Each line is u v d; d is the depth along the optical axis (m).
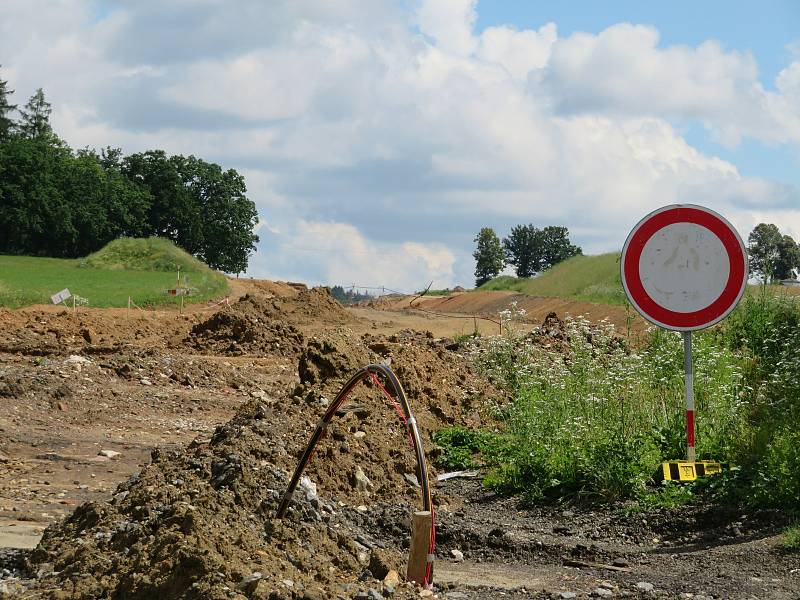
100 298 47.56
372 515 8.80
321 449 9.83
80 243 107.00
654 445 9.98
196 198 114.75
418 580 6.04
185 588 5.36
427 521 5.98
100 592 5.57
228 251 114.12
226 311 29.17
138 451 13.48
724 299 8.88
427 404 13.41
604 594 6.50
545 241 139.25
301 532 6.93
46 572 6.26
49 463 12.37
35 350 23.64
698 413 10.59
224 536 6.03
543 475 10.10
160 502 7.11
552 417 11.06
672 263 8.95
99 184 109.06
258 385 21.20
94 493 10.80
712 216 8.91
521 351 16.34
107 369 19.61
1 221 99.56
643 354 12.69
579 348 12.81
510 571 7.40
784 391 10.78
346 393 6.75
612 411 10.91
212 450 8.88
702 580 6.77
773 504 8.45
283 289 71.00
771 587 6.50
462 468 11.45
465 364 17.55
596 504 9.42
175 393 18.72
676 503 8.95
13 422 14.73
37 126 122.56
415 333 28.39
